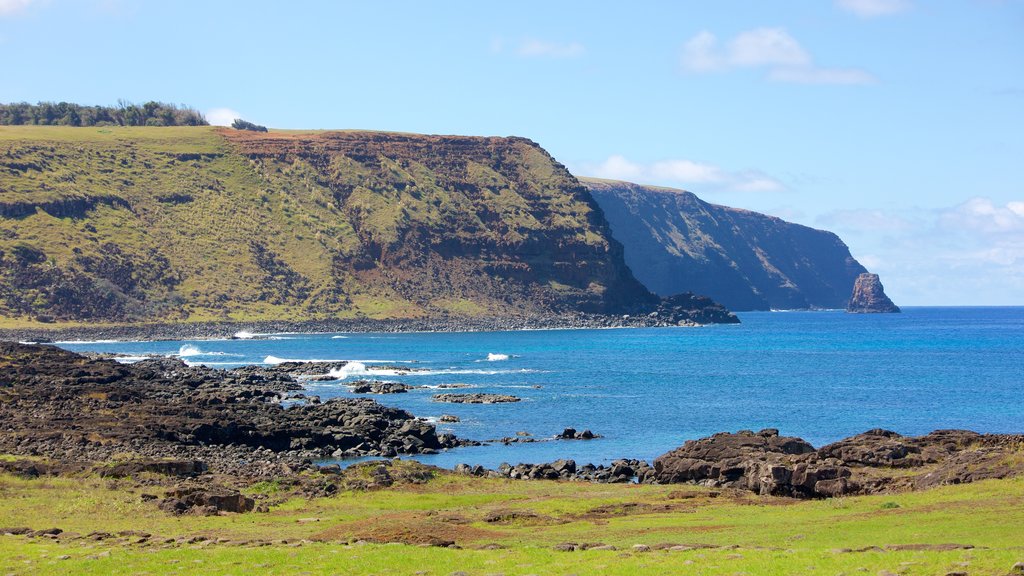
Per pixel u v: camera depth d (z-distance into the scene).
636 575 33.88
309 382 157.00
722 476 67.00
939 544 37.91
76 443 78.19
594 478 73.75
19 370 118.75
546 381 161.50
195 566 37.25
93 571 36.59
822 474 58.59
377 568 36.50
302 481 64.50
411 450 89.56
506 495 61.66
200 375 141.25
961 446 68.56
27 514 51.66
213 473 68.75
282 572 36.03
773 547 39.84
